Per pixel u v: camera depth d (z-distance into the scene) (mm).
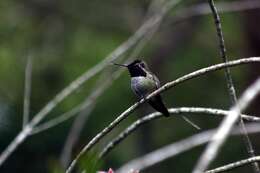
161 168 16016
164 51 17938
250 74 16078
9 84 16078
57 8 18188
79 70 17125
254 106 14859
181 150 7559
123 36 18062
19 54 17047
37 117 8805
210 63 18000
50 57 17062
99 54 17547
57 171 3252
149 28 11195
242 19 16625
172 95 17094
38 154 14695
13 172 14531
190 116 16609
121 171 8375
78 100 14727
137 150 16391
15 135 14180
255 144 15695
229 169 4465
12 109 14547
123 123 15969
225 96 17141
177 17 14453
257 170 4887
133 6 18094
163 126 16844
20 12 18078
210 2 5000
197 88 17203
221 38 5031
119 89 16156
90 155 3020
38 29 17906
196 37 18250
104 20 18219
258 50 16469
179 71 17922
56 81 16703
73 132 10352
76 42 17859
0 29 17703
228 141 15734
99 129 15703
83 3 18250
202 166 2953
